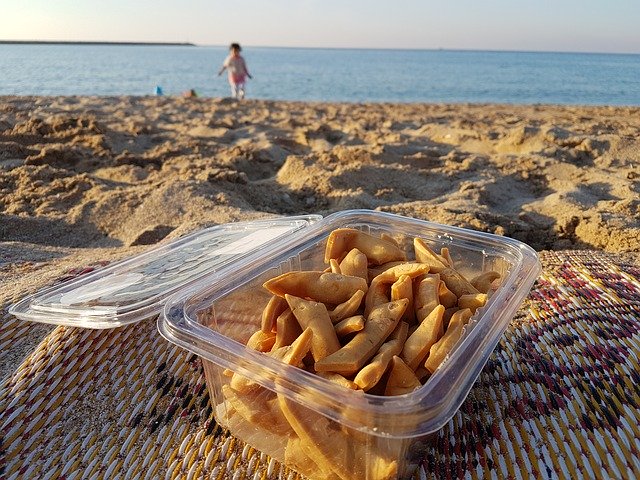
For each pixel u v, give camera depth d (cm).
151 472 23
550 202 67
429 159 91
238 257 32
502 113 167
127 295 27
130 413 26
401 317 23
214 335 22
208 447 24
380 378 20
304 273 25
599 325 32
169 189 68
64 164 88
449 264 28
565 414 25
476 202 69
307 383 19
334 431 19
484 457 23
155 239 57
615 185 75
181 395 28
